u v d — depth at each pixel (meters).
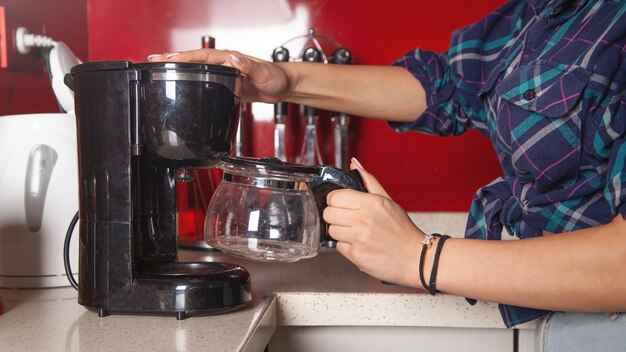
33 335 0.86
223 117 0.94
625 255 0.83
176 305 0.95
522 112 0.98
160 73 0.91
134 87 0.95
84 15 1.94
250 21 1.95
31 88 1.57
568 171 0.96
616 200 0.84
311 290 1.19
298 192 0.96
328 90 1.32
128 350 0.80
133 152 0.95
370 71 1.35
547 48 0.99
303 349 1.24
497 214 1.12
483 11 1.94
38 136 1.17
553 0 1.03
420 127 1.36
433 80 1.33
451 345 1.25
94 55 1.97
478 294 0.90
